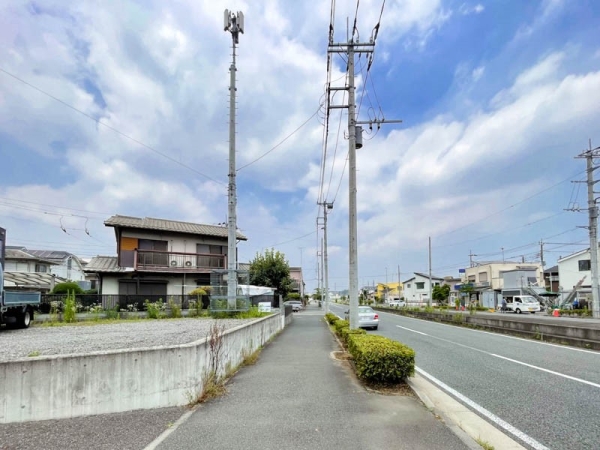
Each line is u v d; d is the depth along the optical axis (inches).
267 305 1122.0
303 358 410.3
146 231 1108.5
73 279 1968.5
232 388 273.9
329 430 187.9
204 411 219.9
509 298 2218.3
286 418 206.5
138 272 1035.9
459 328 860.0
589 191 1264.8
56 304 762.8
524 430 195.0
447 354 458.0
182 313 861.8
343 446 168.2
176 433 185.3
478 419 212.2
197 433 185.0
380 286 4795.8
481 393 270.5
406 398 246.8
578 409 230.1
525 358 422.9
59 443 174.1
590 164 1274.6
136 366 223.9
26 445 171.9
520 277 2265.0
